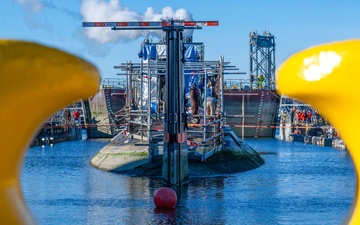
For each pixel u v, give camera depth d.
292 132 86.81
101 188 30.12
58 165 42.78
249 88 98.06
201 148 37.19
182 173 30.16
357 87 2.23
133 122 41.03
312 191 29.64
